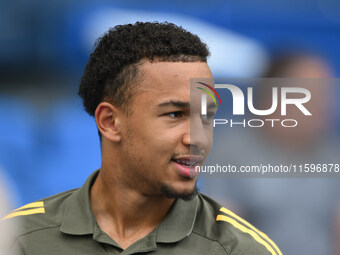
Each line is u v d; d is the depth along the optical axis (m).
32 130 13.27
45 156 13.11
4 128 13.20
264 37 13.52
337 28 13.56
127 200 4.55
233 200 10.44
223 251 4.53
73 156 13.20
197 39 4.55
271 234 10.48
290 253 10.61
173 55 4.32
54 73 13.60
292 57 13.38
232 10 13.62
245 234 4.77
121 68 4.41
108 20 13.47
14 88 13.51
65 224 4.56
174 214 4.62
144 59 4.32
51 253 4.47
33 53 13.59
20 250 4.54
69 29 13.61
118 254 4.41
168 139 4.24
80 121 13.38
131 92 4.32
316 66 13.28
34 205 4.90
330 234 10.56
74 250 4.46
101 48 4.68
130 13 13.58
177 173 4.30
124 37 4.49
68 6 13.63
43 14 13.62
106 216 4.66
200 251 4.52
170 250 4.48
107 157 4.59
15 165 12.92
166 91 4.23
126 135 4.39
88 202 4.65
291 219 10.56
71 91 13.51
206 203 5.01
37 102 13.46
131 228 4.62
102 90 4.57
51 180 12.98
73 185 13.02
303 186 10.56
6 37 13.56
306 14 13.67
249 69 13.05
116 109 4.45
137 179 4.43
